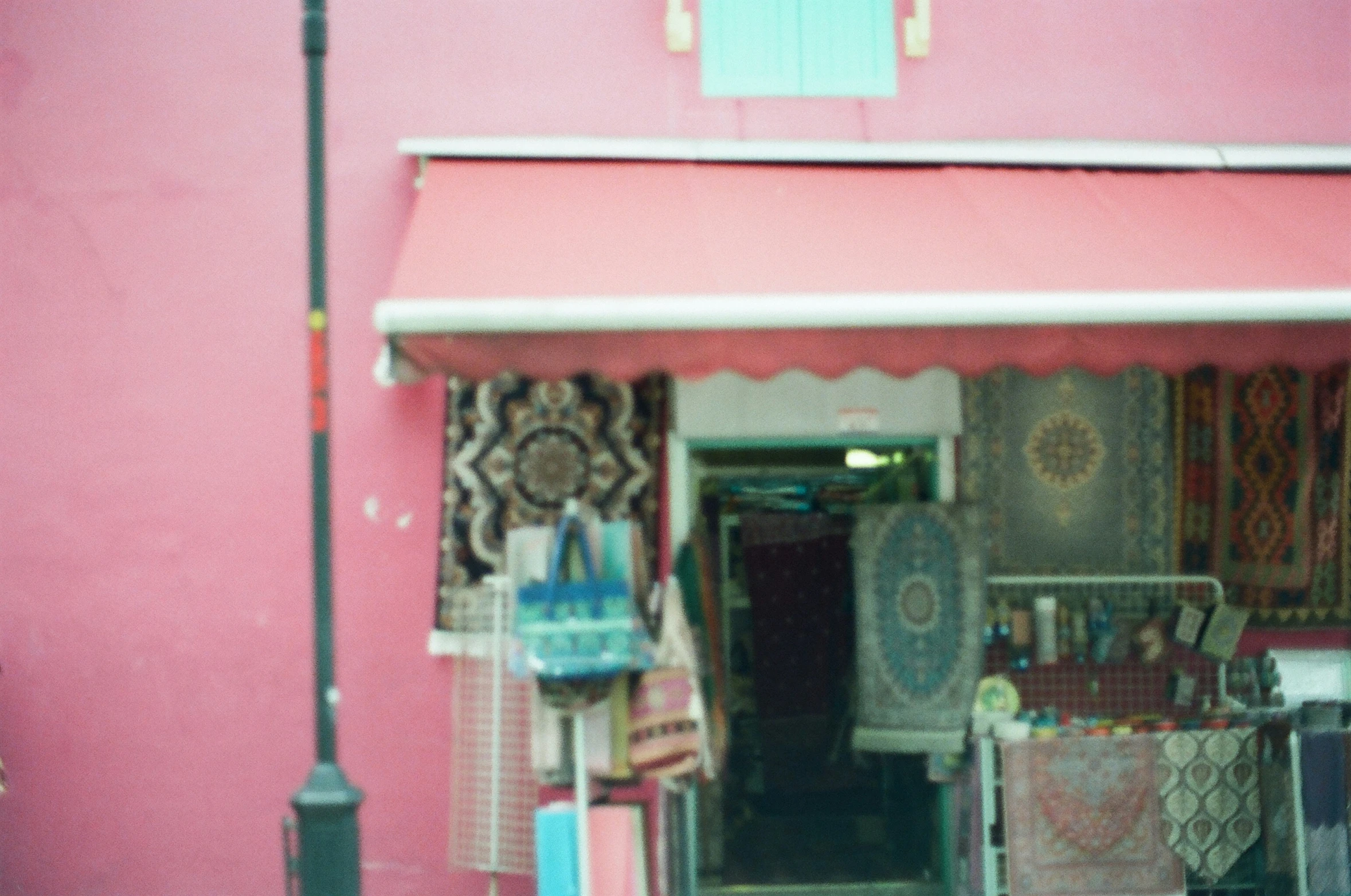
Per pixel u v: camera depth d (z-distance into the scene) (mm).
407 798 8477
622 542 7215
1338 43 9102
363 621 8516
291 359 8586
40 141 8602
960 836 8578
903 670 8688
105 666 8469
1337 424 8906
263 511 8539
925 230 7883
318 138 6793
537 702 7367
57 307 8555
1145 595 9062
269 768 8461
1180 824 8008
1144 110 8969
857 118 8820
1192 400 9109
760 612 10156
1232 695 8945
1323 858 7836
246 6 8688
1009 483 9039
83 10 8641
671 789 8086
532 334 7043
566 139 8539
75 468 8516
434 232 7637
